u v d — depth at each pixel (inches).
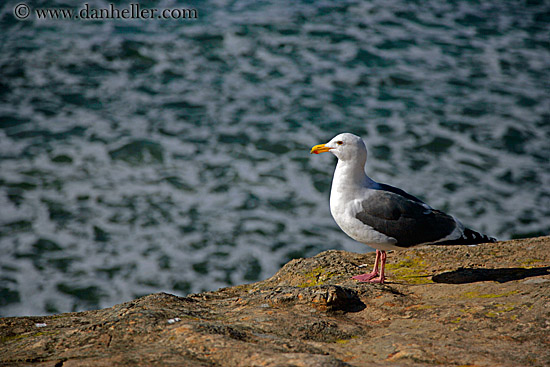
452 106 787.4
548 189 612.1
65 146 685.3
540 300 237.3
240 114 771.4
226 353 191.6
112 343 214.7
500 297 250.8
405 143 700.7
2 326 256.7
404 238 289.4
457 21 1068.5
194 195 608.1
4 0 1086.4
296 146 700.0
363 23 1050.7
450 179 630.5
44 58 896.9
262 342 209.8
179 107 785.6
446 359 194.1
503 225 553.3
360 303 258.5
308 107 788.6
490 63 912.3
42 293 464.1
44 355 209.2
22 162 649.6
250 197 607.2
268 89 837.2
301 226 562.9
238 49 955.3
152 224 557.9
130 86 839.7
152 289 474.6
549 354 195.0
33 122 734.5
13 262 498.0
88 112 765.9
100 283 478.0
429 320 233.8
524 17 1091.3
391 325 232.7
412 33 1016.9
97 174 636.7
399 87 842.2
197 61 917.8
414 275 303.6
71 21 1026.1
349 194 298.5
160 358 189.0
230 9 1099.9
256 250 526.3
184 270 498.3
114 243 528.7
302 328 225.9
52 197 591.2
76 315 274.5
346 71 889.5
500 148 690.2
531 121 746.8
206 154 682.8
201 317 242.5
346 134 296.0
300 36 999.0
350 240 544.4
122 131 722.8
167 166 657.0
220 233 547.8
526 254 317.7
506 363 189.9
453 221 297.9
